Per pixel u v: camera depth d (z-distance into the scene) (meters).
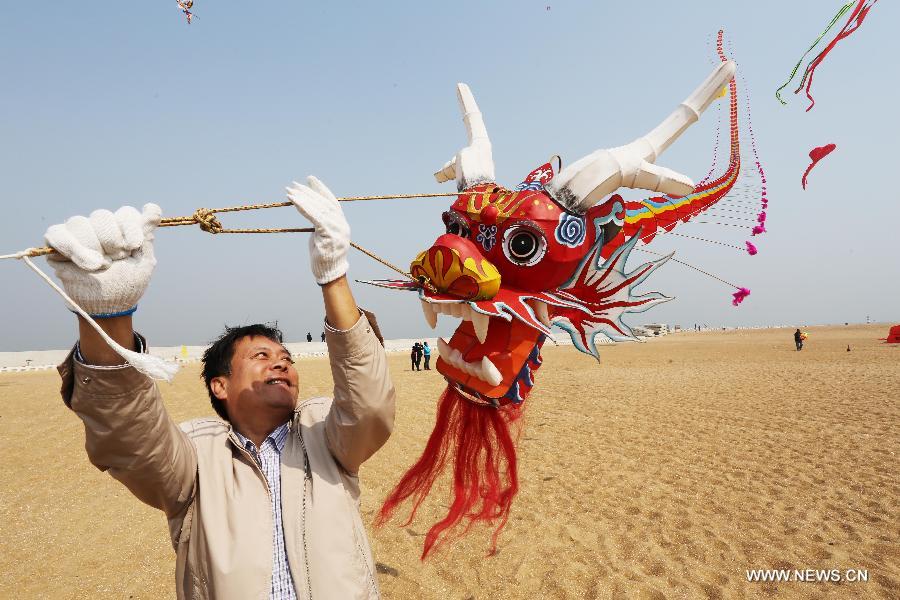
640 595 3.97
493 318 2.73
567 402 13.09
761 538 4.84
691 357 28.62
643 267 2.97
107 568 4.69
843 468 6.78
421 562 4.62
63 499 6.52
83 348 1.46
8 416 12.48
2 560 4.87
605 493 6.20
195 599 1.71
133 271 1.43
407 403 13.58
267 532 1.74
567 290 2.81
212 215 1.67
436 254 2.59
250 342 2.07
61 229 1.38
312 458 1.91
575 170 2.66
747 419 10.16
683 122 2.82
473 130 3.33
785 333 66.56
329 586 1.67
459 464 2.99
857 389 13.36
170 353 38.12
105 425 1.52
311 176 1.79
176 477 1.72
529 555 4.67
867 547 4.58
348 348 1.75
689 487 6.32
